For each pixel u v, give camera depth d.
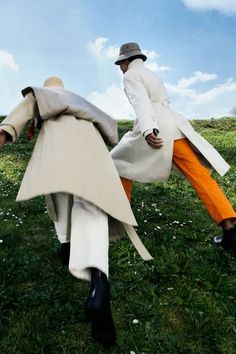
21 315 3.11
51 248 4.28
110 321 2.45
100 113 3.19
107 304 2.38
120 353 2.71
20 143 12.74
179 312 3.15
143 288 3.45
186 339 2.84
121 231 3.12
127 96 4.17
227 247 3.98
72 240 2.57
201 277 3.58
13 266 3.83
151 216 5.33
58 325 2.98
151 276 3.64
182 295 3.33
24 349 2.74
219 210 3.80
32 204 5.98
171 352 2.68
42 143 2.90
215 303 3.25
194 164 4.00
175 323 3.02
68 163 2.72
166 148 4.05
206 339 2.79
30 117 2.97
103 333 2.50
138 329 2.94
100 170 2.81
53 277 3.69
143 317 3.08
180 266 3.85
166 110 4.18
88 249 2.50
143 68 4.30
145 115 3.91
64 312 3.10
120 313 3.14
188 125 4.23
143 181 4.27
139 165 4.30
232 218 3.80
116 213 2.72
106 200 2.71
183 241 4.49
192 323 2.99
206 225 5.00
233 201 6.07
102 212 2.74
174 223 5.14
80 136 2.89
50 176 2.66
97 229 2.61
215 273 3.64
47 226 5.14
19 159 10.10
